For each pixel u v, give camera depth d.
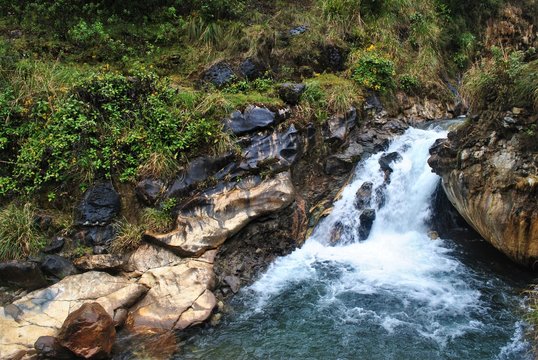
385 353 5.39
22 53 8.48
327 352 5.45
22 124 7.32
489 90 6.73
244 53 9.51
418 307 6.18
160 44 9.65
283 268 7.22
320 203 8.15
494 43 13.86
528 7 14.87
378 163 8.45
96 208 6.87
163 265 6.57
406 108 10.42
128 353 5.41
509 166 6.39
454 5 12.55
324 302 6.39
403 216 8.23
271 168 7.70
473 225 7.23
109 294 6.05
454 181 7.20
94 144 7.13
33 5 9.04
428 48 11.52
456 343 5.49
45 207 7.01
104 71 8.65
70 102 7.23
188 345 5.60
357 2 11.30
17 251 6.38
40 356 5.14
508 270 6.87
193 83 9.06
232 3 10.12
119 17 9.63
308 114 8.50
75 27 8.96
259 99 8.28
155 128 7.41
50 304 5.84
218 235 6.89
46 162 7.04
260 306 6.35
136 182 7.19
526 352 5.29
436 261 7.24
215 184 7.38
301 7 11.28
